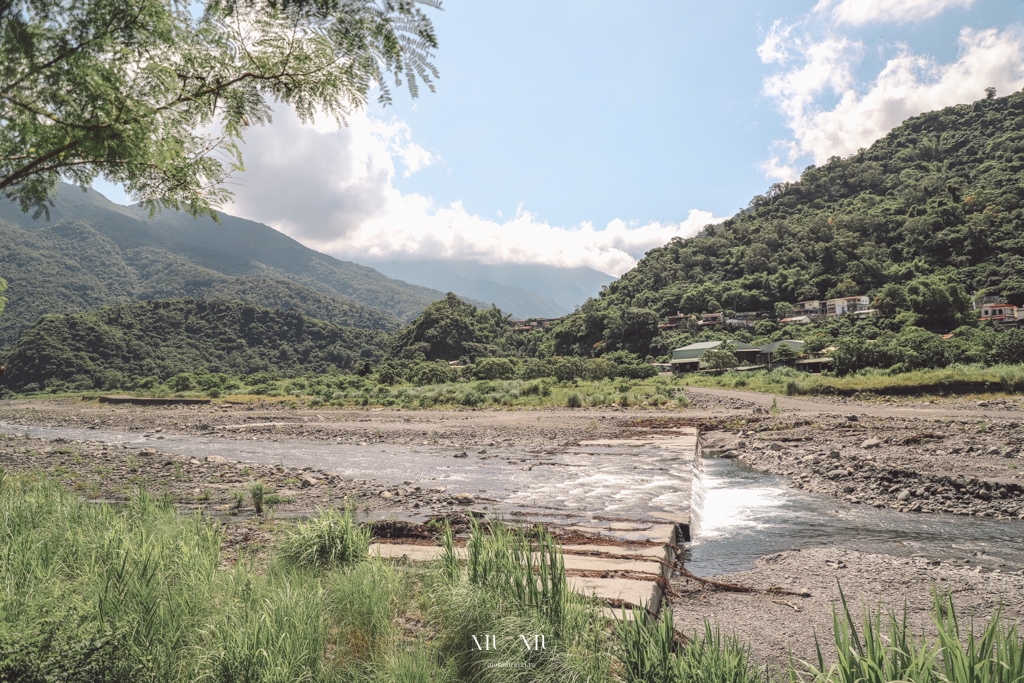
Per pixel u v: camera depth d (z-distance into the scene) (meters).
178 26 2.50
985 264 109.12
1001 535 9.65
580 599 4.81
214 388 85.38
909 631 5.73
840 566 8.09
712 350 79.06
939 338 48.50
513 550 5.15
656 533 9.23
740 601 6.77
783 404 34.38
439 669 4.00
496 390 56.34
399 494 13.39
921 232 124.00
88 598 4.50
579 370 68.88
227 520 10.62
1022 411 26.16
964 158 173.25
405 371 86.19
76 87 2.29
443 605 4.64
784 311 118.75
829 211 164.75
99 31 2.35
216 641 3.95
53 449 22.77
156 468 17.56
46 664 3.19
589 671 3.71
